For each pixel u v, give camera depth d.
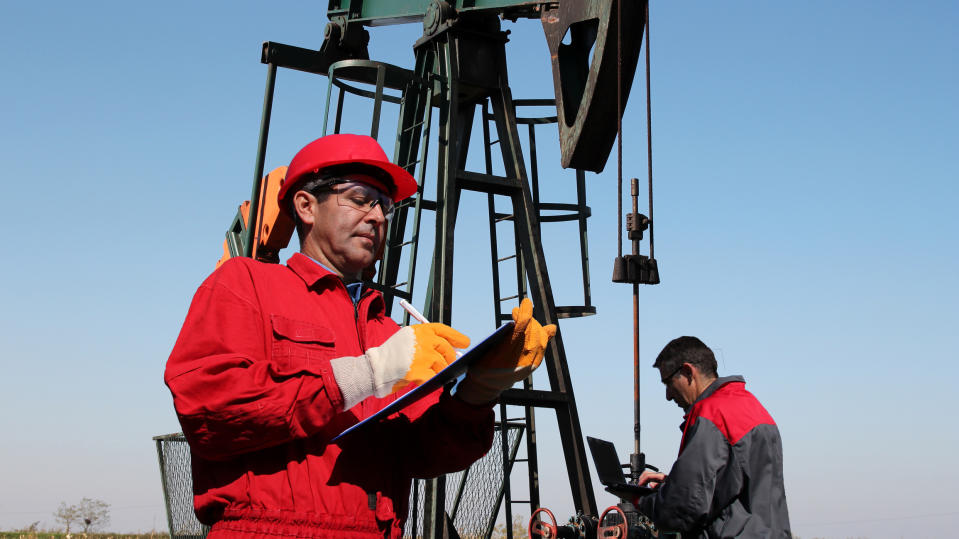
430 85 8.37
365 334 2.55
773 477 4.47
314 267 2.51
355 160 2.60
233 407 2.06
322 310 2.46
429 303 7.71
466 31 8.37
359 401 2.13
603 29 6.57
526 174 8.33
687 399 5.12
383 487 2.43
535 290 8.08
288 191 2.71
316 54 9.63
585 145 6.86
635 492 4.86
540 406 7.80
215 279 2.33
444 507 7.16
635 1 6.45
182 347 2.19
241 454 2.24
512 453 8.59
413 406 2.63
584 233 9.08
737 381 4.75
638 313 5.10
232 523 2.20
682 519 4.48
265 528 2.19
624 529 5.48
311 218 2.64
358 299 2.66
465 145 8.81
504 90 8.50
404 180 2.76
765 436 4.49
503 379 2.30
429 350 2.13
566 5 7.11
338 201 2.62
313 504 2.24
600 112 6.71
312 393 2.10
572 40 7.26
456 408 2.45
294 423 2.11
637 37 6.54
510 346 2.25
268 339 2.31
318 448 2.29
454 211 7.90
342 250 2.61
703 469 4.45
